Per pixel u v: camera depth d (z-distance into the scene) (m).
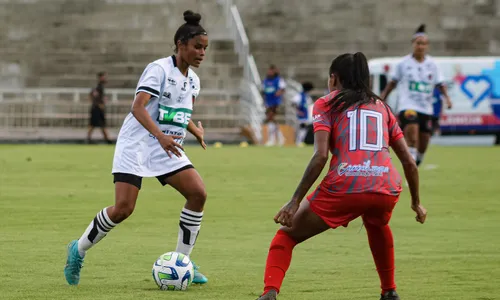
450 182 58.66
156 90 25.44
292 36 138.75
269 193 51.78
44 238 34.97
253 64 122.62
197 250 32.62
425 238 35.56
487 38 138.50
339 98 22.08
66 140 113.00
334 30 138.88
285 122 119.25
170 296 24.34
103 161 75.50
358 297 24.45
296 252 32.28
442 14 139.75
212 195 50.62
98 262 29.83
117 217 25.45
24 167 69.06
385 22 139.12
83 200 47.72
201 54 25.94
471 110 112.75
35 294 24.56
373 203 21.67
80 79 128.50
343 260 30.58
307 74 133.38
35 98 118.62
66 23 136.75
